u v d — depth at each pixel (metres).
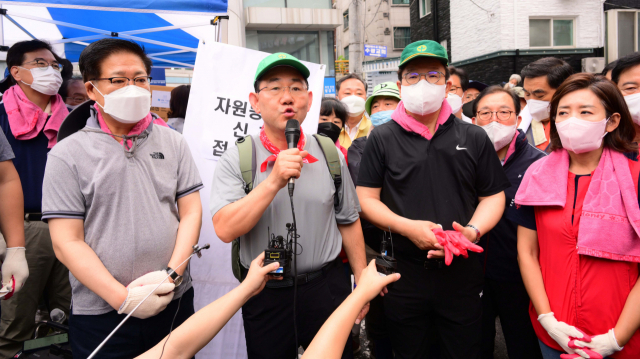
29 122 2.64
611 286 1.64
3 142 2.05
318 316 1.76
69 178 1.61
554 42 10.77
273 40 11.63
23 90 2.69
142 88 1.71
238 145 1.83
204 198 2.48
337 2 21.67
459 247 1.79
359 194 2.18
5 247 2.04
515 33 10.55
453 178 2.05
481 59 11.20
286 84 1.73
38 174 2.68
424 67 2.04
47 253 2.71
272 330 1.73
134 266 1.67
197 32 4.95
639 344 1.61
